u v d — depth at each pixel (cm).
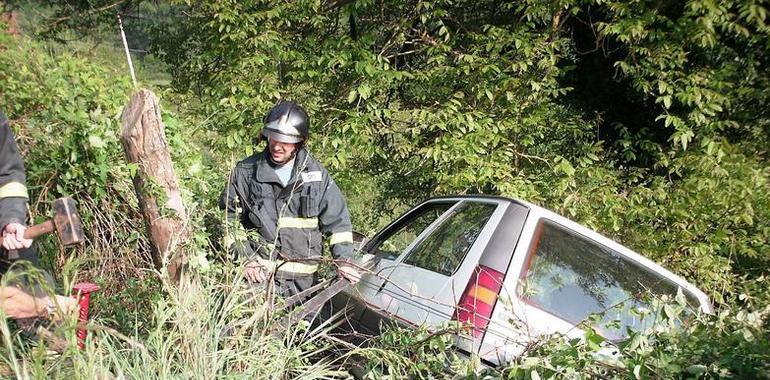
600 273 435
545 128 808
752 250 715
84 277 454
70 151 449
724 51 796
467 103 823
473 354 351
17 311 325
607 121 917
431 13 853
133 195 464
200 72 931
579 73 922
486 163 749
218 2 811
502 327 387
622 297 427
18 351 305
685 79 739
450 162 789
